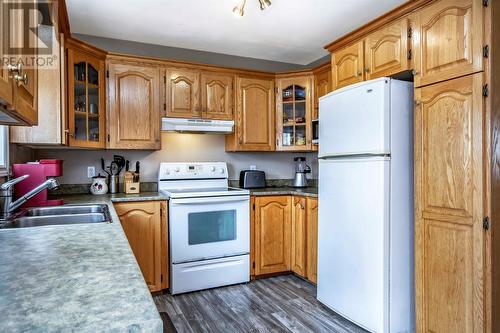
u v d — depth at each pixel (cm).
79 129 265
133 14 261
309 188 365
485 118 164
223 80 333
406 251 210
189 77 318
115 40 314
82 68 266
